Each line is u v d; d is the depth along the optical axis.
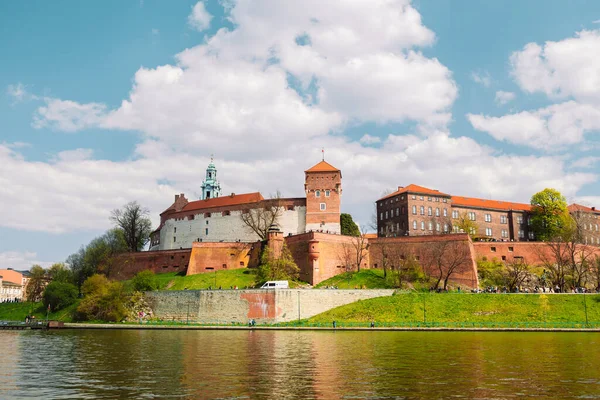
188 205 152.38
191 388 36.47
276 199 133.62
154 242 163.50
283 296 94.00
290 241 119.06
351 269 114.75
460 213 146.88
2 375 41.91
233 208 139.25
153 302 103.88
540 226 145.50
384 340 66.38
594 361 47.84
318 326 86.88
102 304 102.88
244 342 64.88
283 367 44.88
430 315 89.31
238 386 37.03
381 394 34.44
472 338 68.62
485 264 115.88
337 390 35.59
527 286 107.62
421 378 39.66
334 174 132.75
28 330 90.62
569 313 87.81
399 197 144.38
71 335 78.75
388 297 96.06
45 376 41.44
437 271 110.56
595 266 115.50
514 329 80.06
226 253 123.25
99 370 44.03
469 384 37.47
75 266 140.62
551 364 46.16
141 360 49.56
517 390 35.56
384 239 117.88
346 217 135.12
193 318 98.44
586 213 154.50
